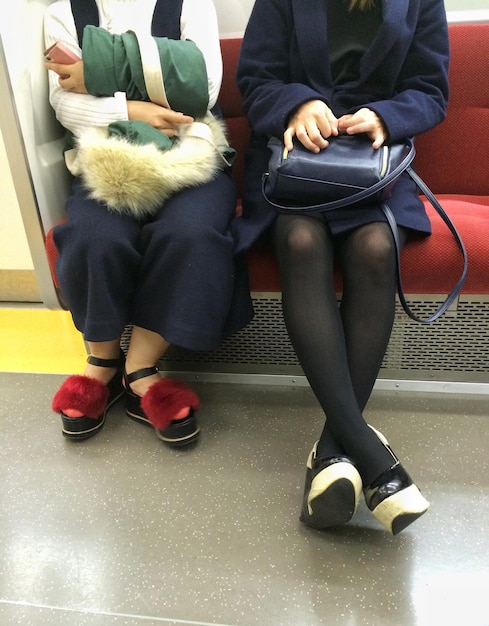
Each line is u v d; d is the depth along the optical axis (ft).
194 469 3.47
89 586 2.72
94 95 3.81
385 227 3.30
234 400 4.15
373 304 3.16
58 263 3.53
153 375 3.85
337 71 4.03
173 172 3.50
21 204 4.09
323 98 3.63
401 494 2.65
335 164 3.24
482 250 3.51
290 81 4.12
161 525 3.06
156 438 3.76
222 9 5.20
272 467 3.46
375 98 3.96
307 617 2.53
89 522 3.10
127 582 2.74
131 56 3.70
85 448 3.70
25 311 5.76
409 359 4.07
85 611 2.60
